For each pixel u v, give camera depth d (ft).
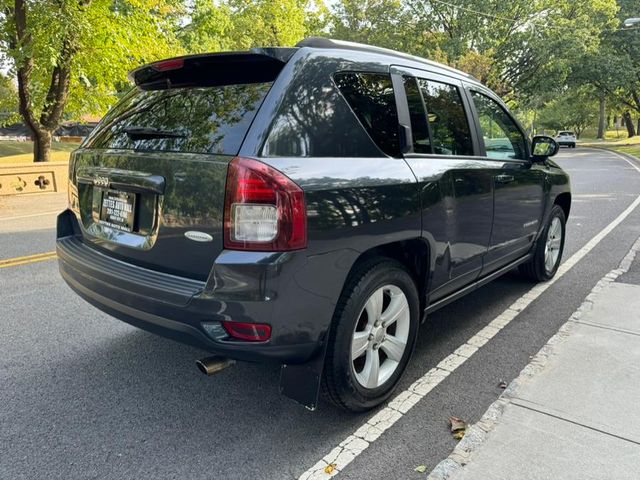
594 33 112.78
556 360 10.84
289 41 96.17
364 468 7.67
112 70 48.47
